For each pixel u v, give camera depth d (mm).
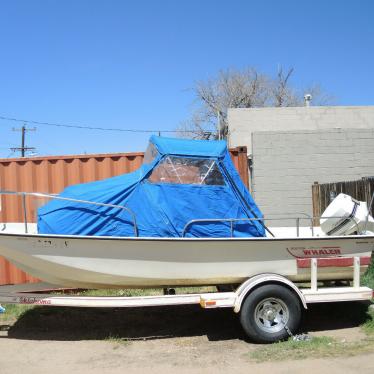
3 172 9234
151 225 6066
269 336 5969
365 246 6484
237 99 39156
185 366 5293
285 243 6180
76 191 6309
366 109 21250
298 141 13078
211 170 6398
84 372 5172
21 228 6660
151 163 6348
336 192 10555
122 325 6918
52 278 6137
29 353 5789
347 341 5992
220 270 6109
